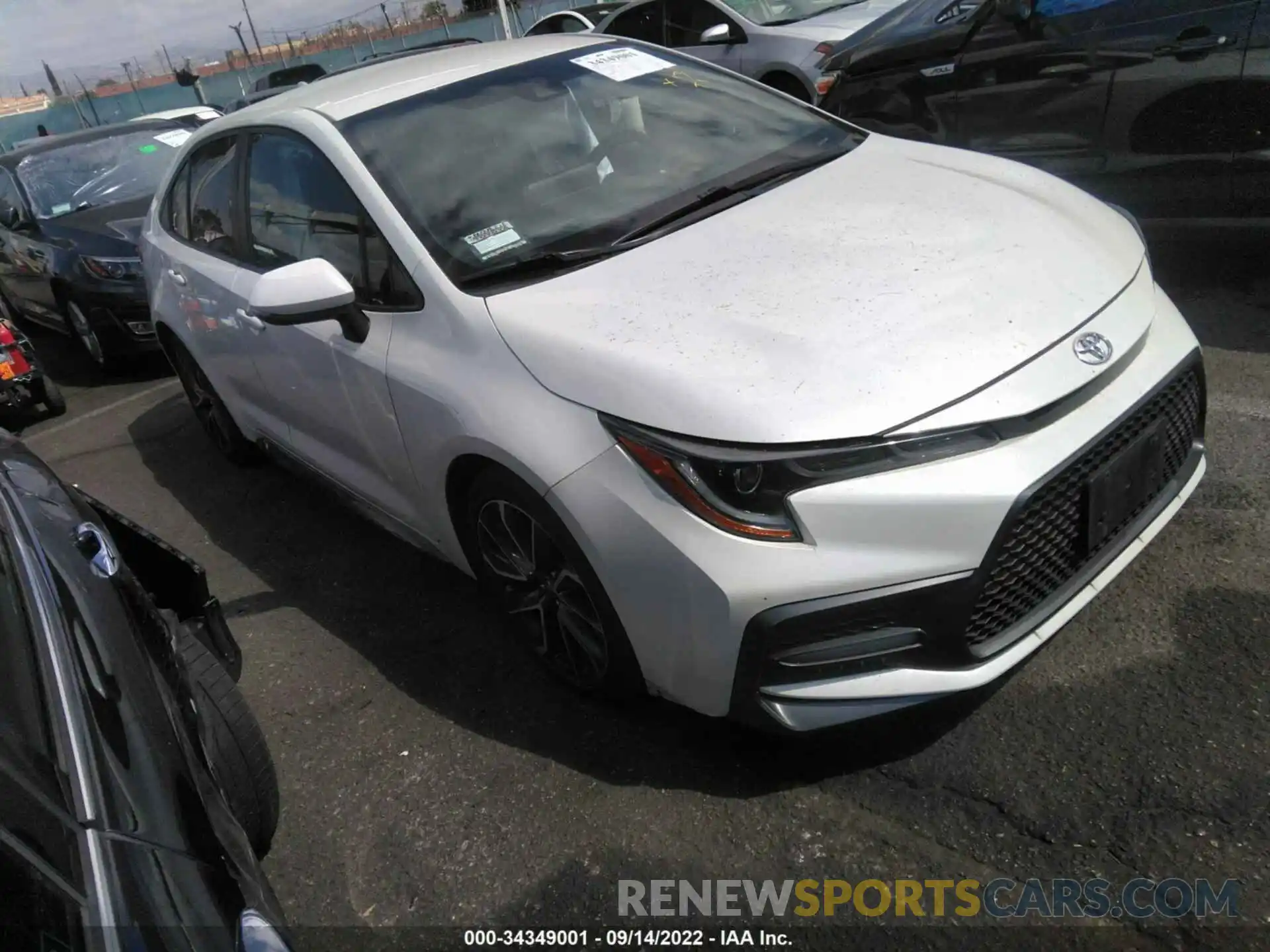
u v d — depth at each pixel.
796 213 2.80
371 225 2.95
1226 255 4.71
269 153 3.47
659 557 2.19
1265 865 1.99
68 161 7.67
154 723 1.63
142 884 1.28
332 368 3.12
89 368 7.52
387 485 3.22
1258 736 2.25
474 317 2.61
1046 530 2.20
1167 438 2.47
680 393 2.17
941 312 2.26
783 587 2.07
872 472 2.05
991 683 2.52
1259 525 2.91
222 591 3.88
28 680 1.53
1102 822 2.14
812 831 2.27
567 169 3.06
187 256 4.14
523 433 2.39
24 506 2.05
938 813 2.25
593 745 2.65
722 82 3.67
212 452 5.33
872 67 5.43
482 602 3.39
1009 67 4.80
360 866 2.46
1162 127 4.36
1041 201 2.85
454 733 2.82
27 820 1.27
